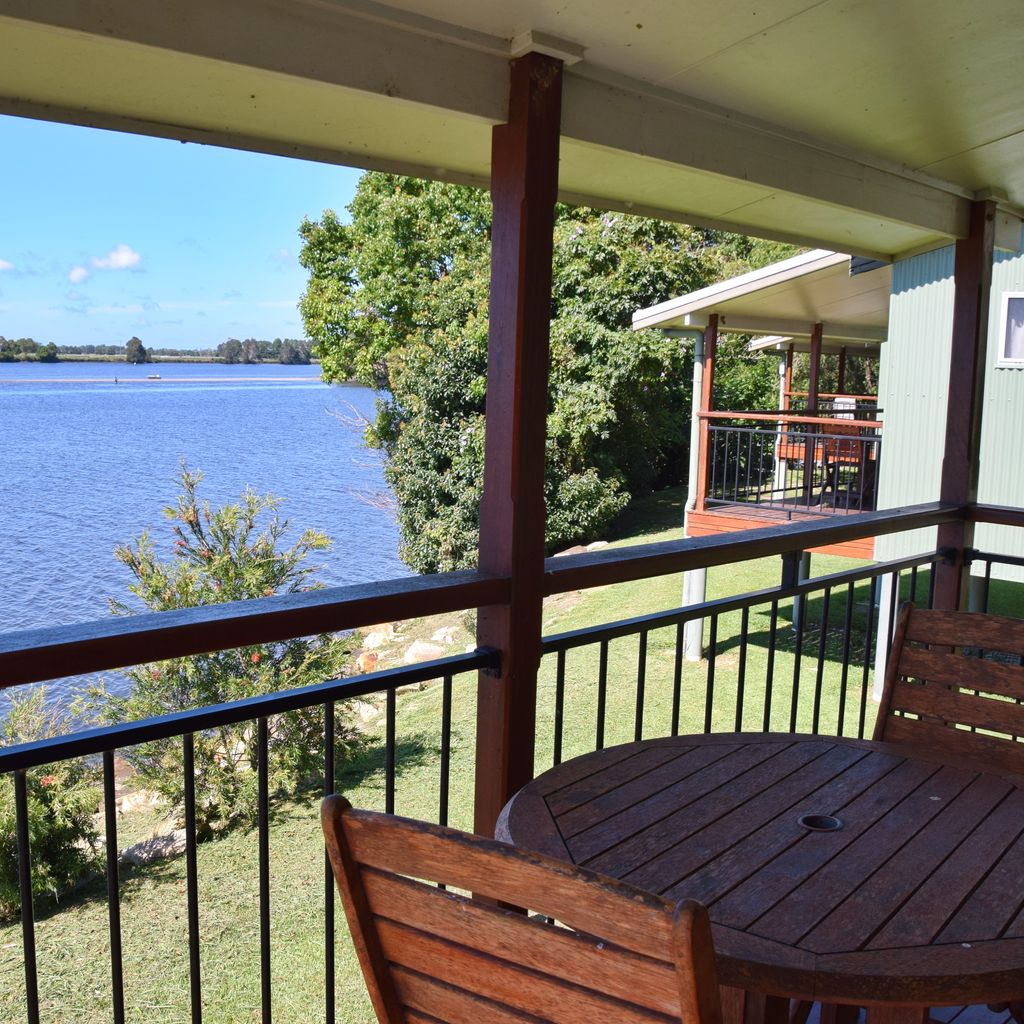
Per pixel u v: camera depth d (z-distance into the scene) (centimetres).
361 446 2353
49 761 144
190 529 730
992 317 783
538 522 219
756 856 153
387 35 195
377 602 186
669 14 202
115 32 162
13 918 577
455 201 2114
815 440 1182
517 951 92
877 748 204
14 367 6725
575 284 1783
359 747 764
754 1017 164
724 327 1086
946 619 227
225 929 529
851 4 201
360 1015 435
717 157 265
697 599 909
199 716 161
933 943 127
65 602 1508
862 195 314
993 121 278
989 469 795
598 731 236
